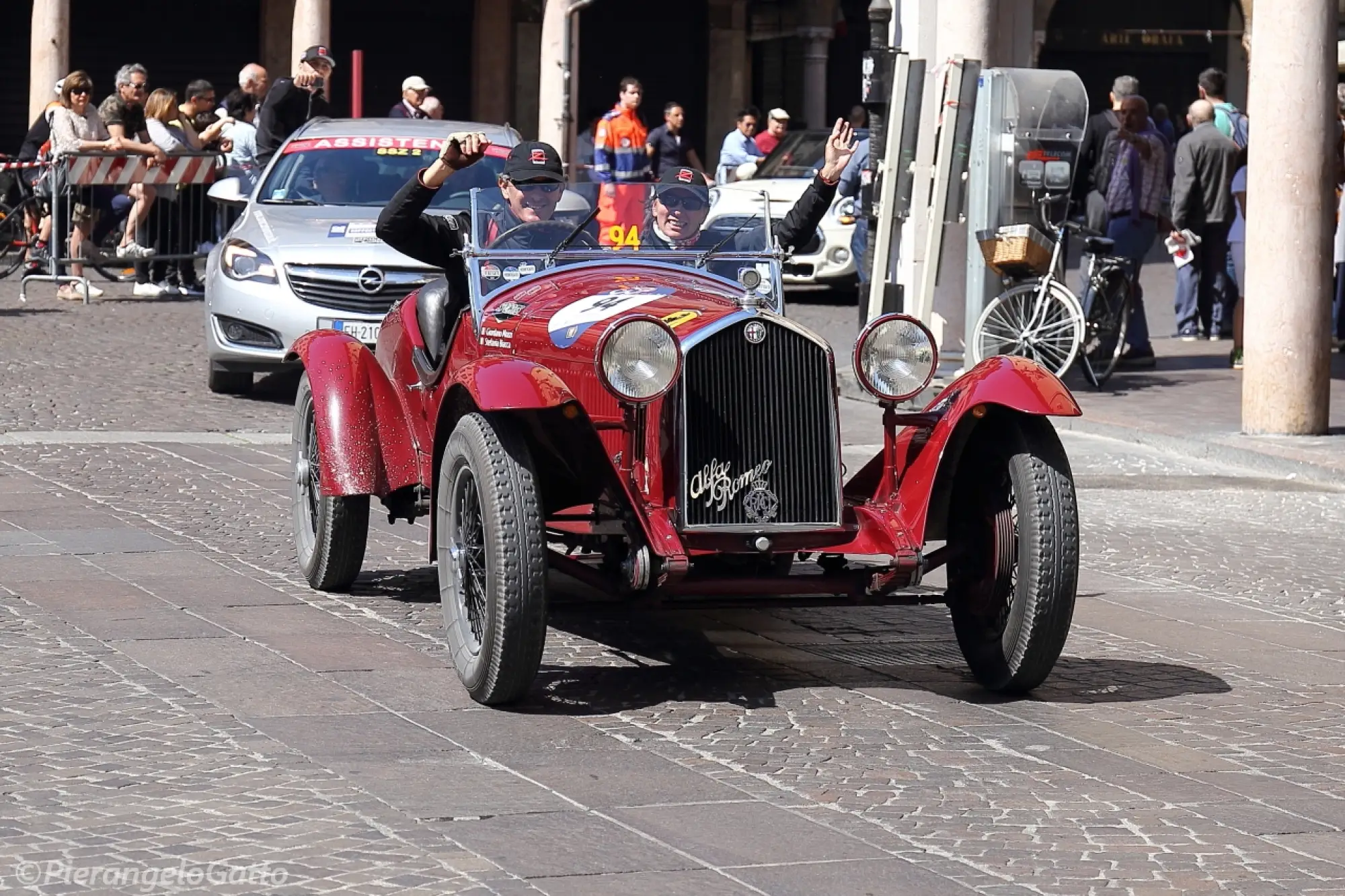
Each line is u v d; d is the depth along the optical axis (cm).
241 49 4231
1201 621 1088
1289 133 1686
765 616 1064
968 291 2005
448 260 1003
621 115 2931
